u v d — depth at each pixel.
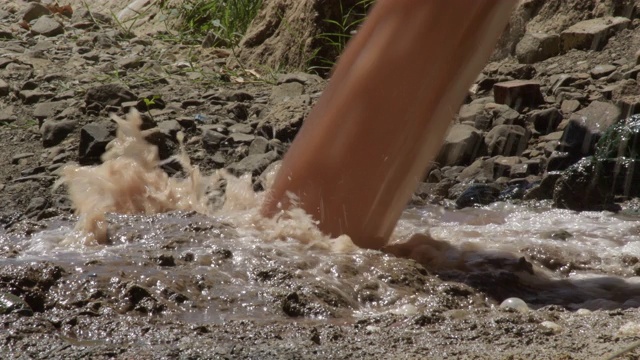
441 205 9.47
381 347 5.27
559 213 8.98
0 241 7.41
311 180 7.17
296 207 7.21
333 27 13.67
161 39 15.61
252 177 9.97
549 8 13.14
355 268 6.64
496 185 9.76
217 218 7.68
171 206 8.31
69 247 7.16
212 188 9.16
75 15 16.97
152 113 11.48
